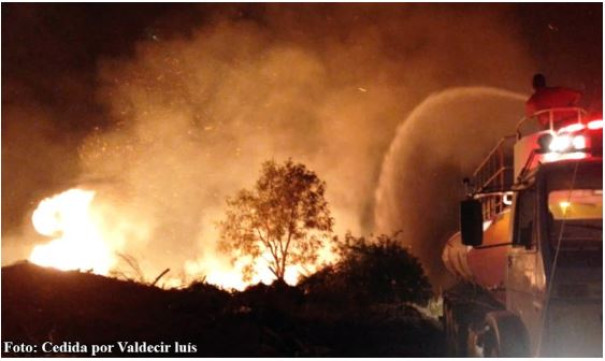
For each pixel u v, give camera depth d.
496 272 9.98
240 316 13.12
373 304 15.84
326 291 15.55
